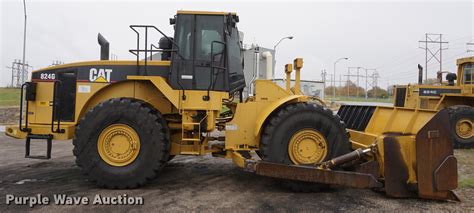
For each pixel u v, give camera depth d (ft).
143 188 15.52
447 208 12.83
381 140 13.83
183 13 16.39
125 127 15.28
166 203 13.51
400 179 13.65
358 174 13.61
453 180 13.28
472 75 32.01
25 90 16.71
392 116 15.85
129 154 15.30
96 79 16.65
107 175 15.11
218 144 16.60
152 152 15.16
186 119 15.88
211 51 16.14
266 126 15.35
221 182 16.65
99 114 15.17
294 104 15.52
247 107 15.81
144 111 15.24
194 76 16.10
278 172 14.08
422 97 33.40
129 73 16.60
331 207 13.03
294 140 15.16
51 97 16.70
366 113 17.93
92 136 15.17
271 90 15.94
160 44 17.21
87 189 15.35
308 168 13.91
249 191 15.14
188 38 16.30
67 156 23.85
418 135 13.32
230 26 16.53
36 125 16.58
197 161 21.99
